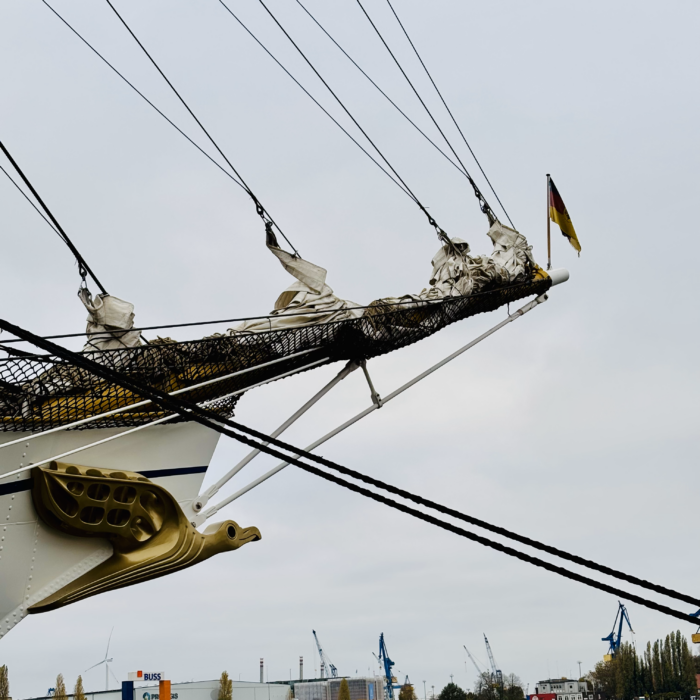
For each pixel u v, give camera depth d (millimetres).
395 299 11133
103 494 8305
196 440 9266
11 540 8023
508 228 13336
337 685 141500
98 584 8297
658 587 7672
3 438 8039
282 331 9805
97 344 8766
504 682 135000
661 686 104500
